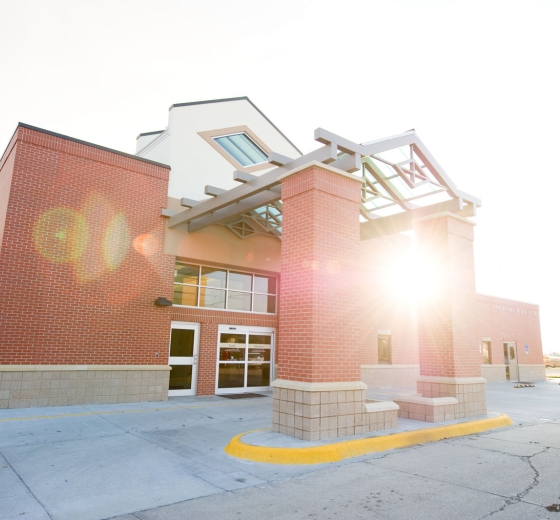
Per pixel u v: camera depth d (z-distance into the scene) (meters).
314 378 7.59
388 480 5.83
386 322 19.03
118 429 8.78
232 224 14.88
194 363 14.10
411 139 10.30
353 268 8.63
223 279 15.29
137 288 12.70
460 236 11.70
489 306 26.42
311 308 7.84
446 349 10.84
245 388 15.16
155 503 4.97
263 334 15.97
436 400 9.73
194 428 9.00
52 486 5.49
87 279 11.82
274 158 9.47
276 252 16.36
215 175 15.46
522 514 4.71
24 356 10.67
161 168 13.73
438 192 11.76
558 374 38.78
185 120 15.09
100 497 5.15
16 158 11.16
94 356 11.66
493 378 25.75
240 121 16.69
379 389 18.05
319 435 7.41
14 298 10.69
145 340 12.65
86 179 12.18
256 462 6.64
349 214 8.77
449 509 4.84
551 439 8.66
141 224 13.05
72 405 11.16
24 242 10.98
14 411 10.16
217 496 5.20
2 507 4.80
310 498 5.14
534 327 30.14
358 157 8.77
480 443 8.23
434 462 6.77
